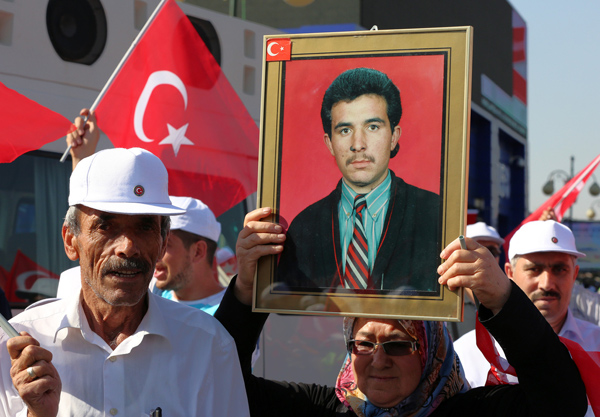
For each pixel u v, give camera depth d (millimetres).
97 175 2105
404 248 2199
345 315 2211
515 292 2092
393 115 2248
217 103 4043
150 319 2152
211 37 4582
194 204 3750
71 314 2119
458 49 2217
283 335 4723
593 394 2191
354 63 2289
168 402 2121
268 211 2301
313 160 2299
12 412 2074
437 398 2441
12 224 3814
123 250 2043
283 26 11055
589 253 16938
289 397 2648
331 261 2250
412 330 2412
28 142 3400
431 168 2205
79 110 3814
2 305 3314
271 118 2332
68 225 2160
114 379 2096
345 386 2582
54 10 3760
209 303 3729
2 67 3523
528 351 2096
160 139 3857
